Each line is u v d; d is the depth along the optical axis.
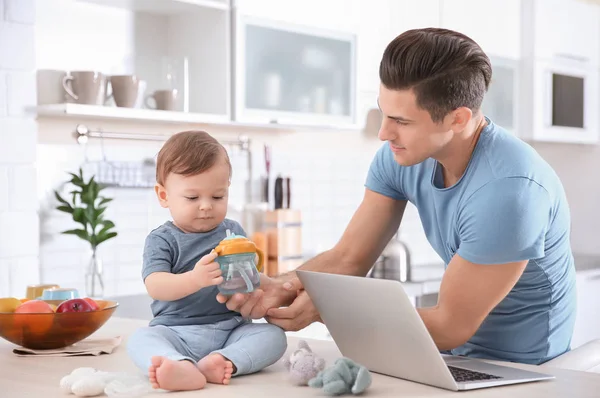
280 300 1.66
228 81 3.25
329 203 4.15
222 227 1.52
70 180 3.06
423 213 1.85
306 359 1.31
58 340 1.61
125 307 2.96
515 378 1.32
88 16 3.17
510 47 4.38
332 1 3.61
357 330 1.42
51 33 3.06
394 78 1.51
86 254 3.20
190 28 3.37
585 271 4.04
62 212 3.12
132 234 3.37
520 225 1.49
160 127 3.42
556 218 1.70
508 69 4.38
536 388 1.27
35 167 2.84
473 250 1.51
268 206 3.75
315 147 4.07
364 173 4.32
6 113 2.76
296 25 3.47
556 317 1.82
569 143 4.94
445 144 1.57
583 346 1.84
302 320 1.61
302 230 4.02
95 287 3.12
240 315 1.51
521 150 1.59
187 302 1.46
